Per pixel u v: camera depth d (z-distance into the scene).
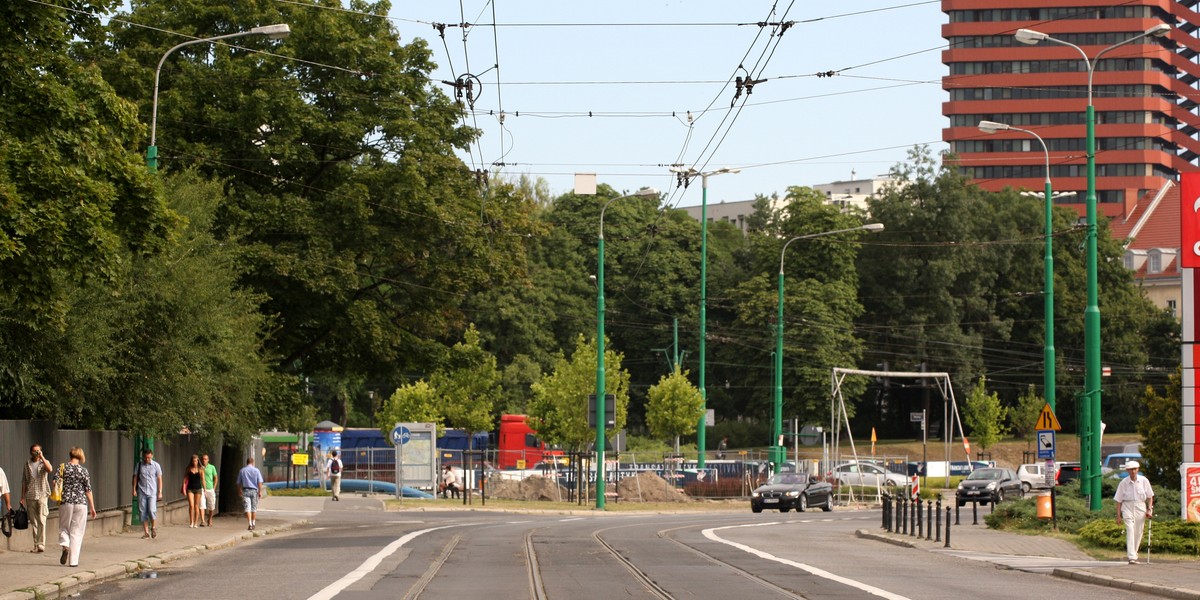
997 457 136.88
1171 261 172.38
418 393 108.31
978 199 138.88
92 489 44.25
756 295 132.62
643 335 144.62
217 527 52.66
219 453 65.94
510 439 119.50
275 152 55.44
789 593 26.72
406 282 62.22
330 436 108.62
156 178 33.03
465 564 34.09
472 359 64.75
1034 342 139.75
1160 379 140.12
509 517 68.25
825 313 129.38
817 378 127.44
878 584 28.95
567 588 27.53
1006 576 32.41
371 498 86.31
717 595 26.25
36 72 30.16
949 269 133.75
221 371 48.56
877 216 139.25
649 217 149.12
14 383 38.03
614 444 115.69
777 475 83.31
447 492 92.94
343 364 63.19
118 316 41.66
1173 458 55.19
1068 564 35.56
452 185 60.94
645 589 27.33
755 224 170.00
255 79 56.25
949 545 43.22
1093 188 50.44
